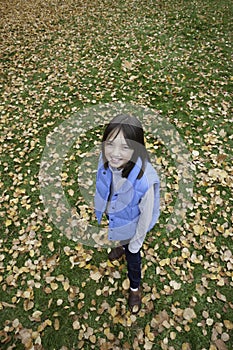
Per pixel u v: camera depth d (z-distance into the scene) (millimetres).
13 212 3807
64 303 3037
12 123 5133
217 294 3064
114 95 5590
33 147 4664
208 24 7844
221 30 7594
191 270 3244
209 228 3584
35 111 5348
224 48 6895
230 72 6133
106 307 2992
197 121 4984
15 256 3389
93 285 3150
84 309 2988
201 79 5930
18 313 2971
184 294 3076
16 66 6543
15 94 5766
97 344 2773
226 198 3885
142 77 6027
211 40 7199
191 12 8414
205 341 2775
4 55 6918
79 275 3229
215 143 4602
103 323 2895
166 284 3146
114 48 6980
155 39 7266
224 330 2840
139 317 2916
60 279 3199
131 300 2949
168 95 5551
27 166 4379
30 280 3197
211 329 2846
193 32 7516
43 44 7289
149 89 5719
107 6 8969
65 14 8648
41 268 3289
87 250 3414
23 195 4004
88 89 5770
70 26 8023
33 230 3619
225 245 3445
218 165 4270
